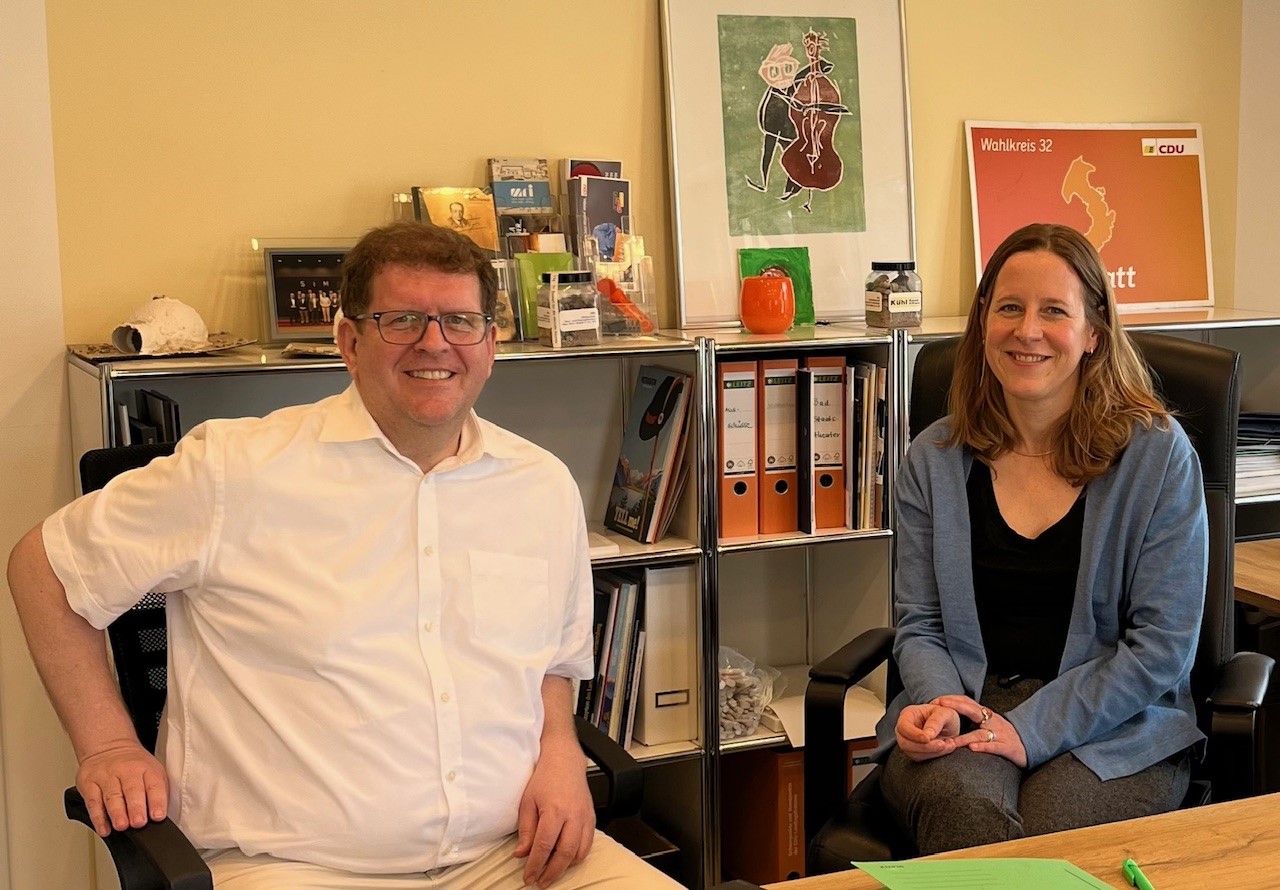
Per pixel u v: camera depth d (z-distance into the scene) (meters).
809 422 2.71
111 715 1.64
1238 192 3.45
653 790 2.97
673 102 2.83
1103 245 3.28
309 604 1.66
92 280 2.47
